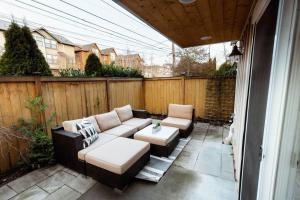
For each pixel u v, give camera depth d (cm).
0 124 238
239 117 261
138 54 1073
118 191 209
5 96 243
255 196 124
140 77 619
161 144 294
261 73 127
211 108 518
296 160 83
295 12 73
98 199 197
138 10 205
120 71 522
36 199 197
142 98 641
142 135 312
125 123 392
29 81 271
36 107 281
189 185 222
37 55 289
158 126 340
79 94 373
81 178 235
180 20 241
